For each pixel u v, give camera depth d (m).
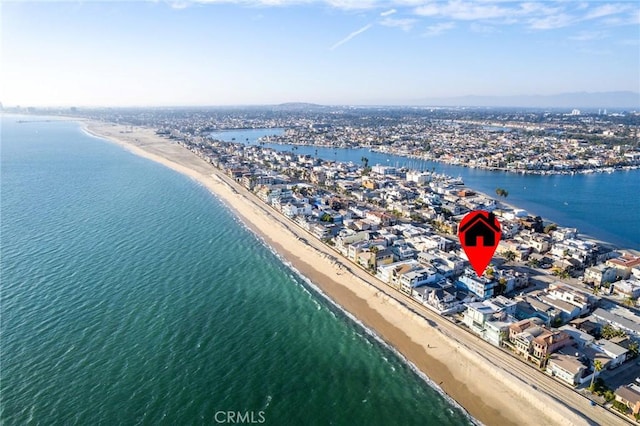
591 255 162.50
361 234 177.62
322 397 90.38
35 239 179.50
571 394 89.00
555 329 107.44
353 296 136.50
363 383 95.25
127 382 91.69
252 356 103.12
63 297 127.94
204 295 133.12
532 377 94.62
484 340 109.62
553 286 133.38
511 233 194.62
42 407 83.88
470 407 88.06
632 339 106.81
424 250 167.62
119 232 192.25
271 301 131.25
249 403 87.50
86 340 105.94
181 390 90.12
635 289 133.00
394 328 117.81
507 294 134.88
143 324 114.62
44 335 107.31
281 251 175.12
